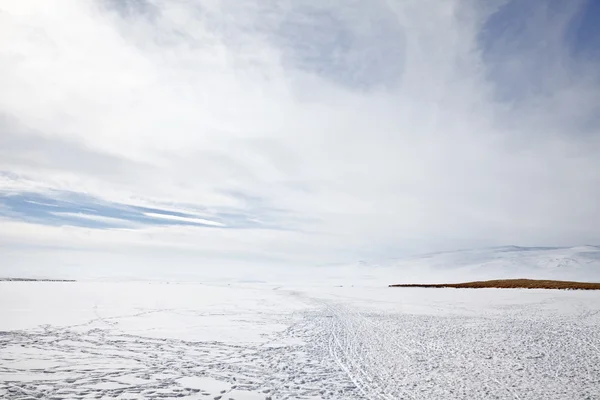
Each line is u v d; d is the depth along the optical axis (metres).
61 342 12.78
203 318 20.48
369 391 8.24
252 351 12.48
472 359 11.59
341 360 11.33
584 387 8.71
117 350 11.91
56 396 7.41
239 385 8.56
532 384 8.91
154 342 13.46
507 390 8.41
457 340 14.99
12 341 12.64
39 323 16.56
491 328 18.33
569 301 31.89
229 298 35.78
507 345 13.96
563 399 7.85
